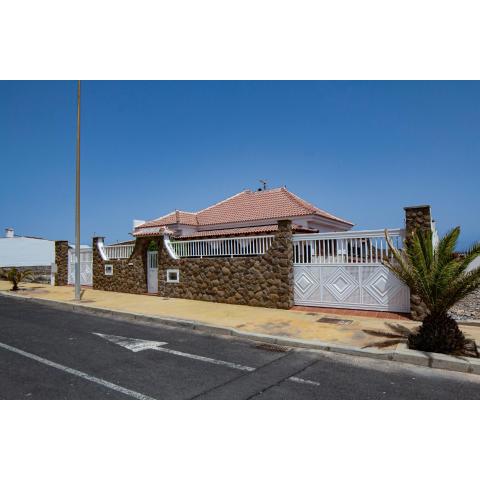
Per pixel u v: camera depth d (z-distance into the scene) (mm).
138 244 15500
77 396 4766
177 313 10414
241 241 12125
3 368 5809
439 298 6480
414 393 4977
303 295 10781
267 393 4945
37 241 36344
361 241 9953
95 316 10781
